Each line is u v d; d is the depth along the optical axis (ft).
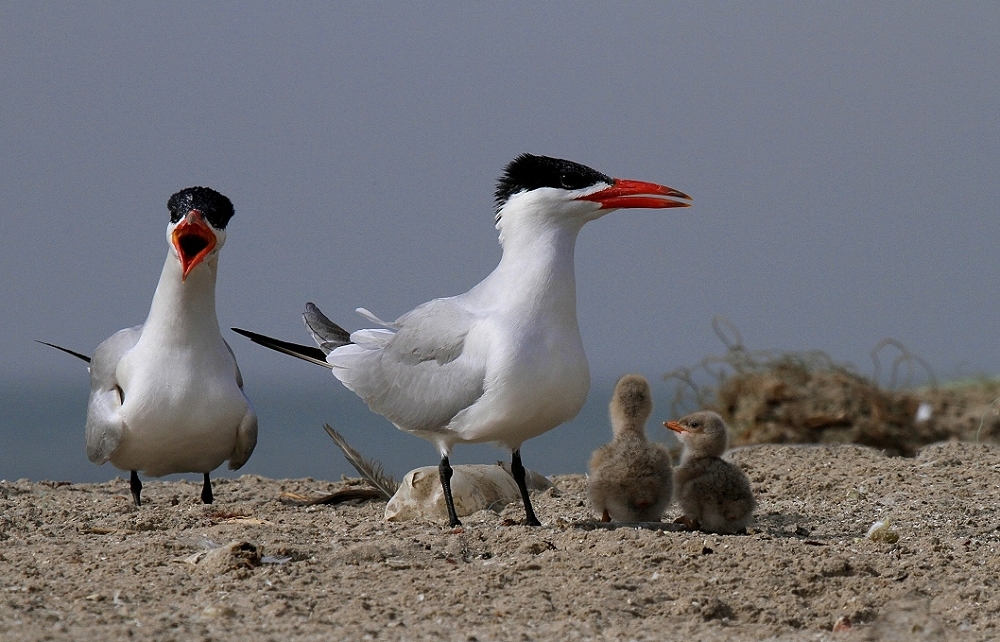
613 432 42.55
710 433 39.83
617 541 34.65
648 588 30.66
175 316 43.80
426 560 33.40
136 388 43.60
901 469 50.85
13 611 27.94
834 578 31.63
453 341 38.55
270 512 44.78
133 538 37.60
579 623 28.02
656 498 39.17
